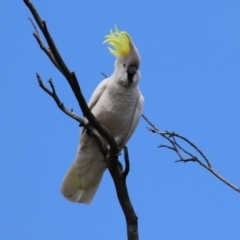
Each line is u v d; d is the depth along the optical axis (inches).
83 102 338.3
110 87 455.5
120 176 365.4
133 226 359.6
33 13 293.3
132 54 440.5
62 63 311.1
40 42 329.1
